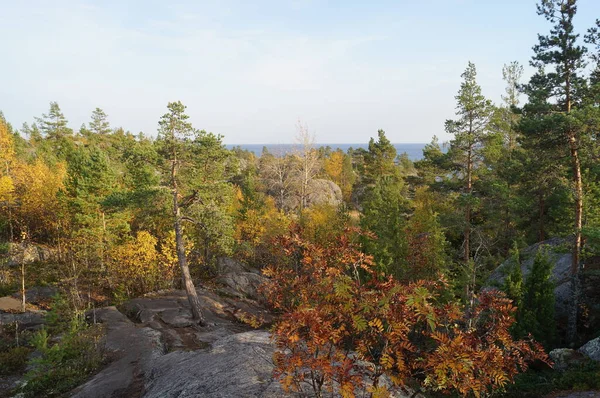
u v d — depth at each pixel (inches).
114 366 582.9
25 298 1093.1
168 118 792.9
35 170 1646.2
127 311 924.6
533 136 649.0
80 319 738.8
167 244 1189.7
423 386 230.4
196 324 839.7
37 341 583.2
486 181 868.6
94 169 1238.3
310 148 1899.6
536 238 1088.2
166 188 809.5
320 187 2277.3
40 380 560.4
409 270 810.2
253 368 402.0
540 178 688.4
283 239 280.1
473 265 663.8
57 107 2847.0
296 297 261.7
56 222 1430.9
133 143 812.6
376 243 832.3
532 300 633.0
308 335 221.8
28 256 1380.4
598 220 764.0
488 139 832.3
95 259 1213.7
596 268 787.4
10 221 1427.2
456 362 197.3
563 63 639.8
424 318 225.9
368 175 1840.6
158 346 666.8
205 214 877.8
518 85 709.9
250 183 1624.0
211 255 1403.8
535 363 575.5
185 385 388.2
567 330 663.1
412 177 1487.5
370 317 226.7
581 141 606.2
